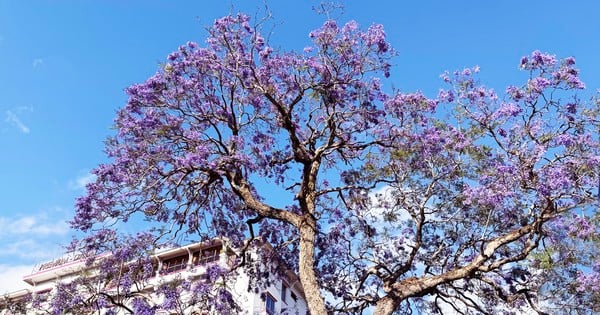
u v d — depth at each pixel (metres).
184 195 15.71
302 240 13.64
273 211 14.38
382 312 12.98
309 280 12.95
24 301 20.55
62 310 16.75
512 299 14.31
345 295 15.45
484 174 14.36
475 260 13.51
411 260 14.09
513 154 14.04
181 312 16.03
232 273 16.78
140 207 15.35
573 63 14.05
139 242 16.59
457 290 14.52
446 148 15.20
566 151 13.61
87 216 15.02
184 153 15.16
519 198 13.88
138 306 15.84
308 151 15.52
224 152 14.91
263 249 16.83
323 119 15.67
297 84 15.01
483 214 15.39
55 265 33.59
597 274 14.70
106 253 16.73
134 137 15.18
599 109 13.89
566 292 15.03
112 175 15.02
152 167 15.04
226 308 16.14
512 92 14.43
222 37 15.20
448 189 15.55
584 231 14.06
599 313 14.82
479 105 14.96
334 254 16.39
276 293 28.28
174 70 15.13
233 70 15.12
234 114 15.23
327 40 15.02
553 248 14.66
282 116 14.61
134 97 15.07
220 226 16.62
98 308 16.48
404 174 15.76
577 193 13.14
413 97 15.37
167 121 15.19
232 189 15.18
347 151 16.09
